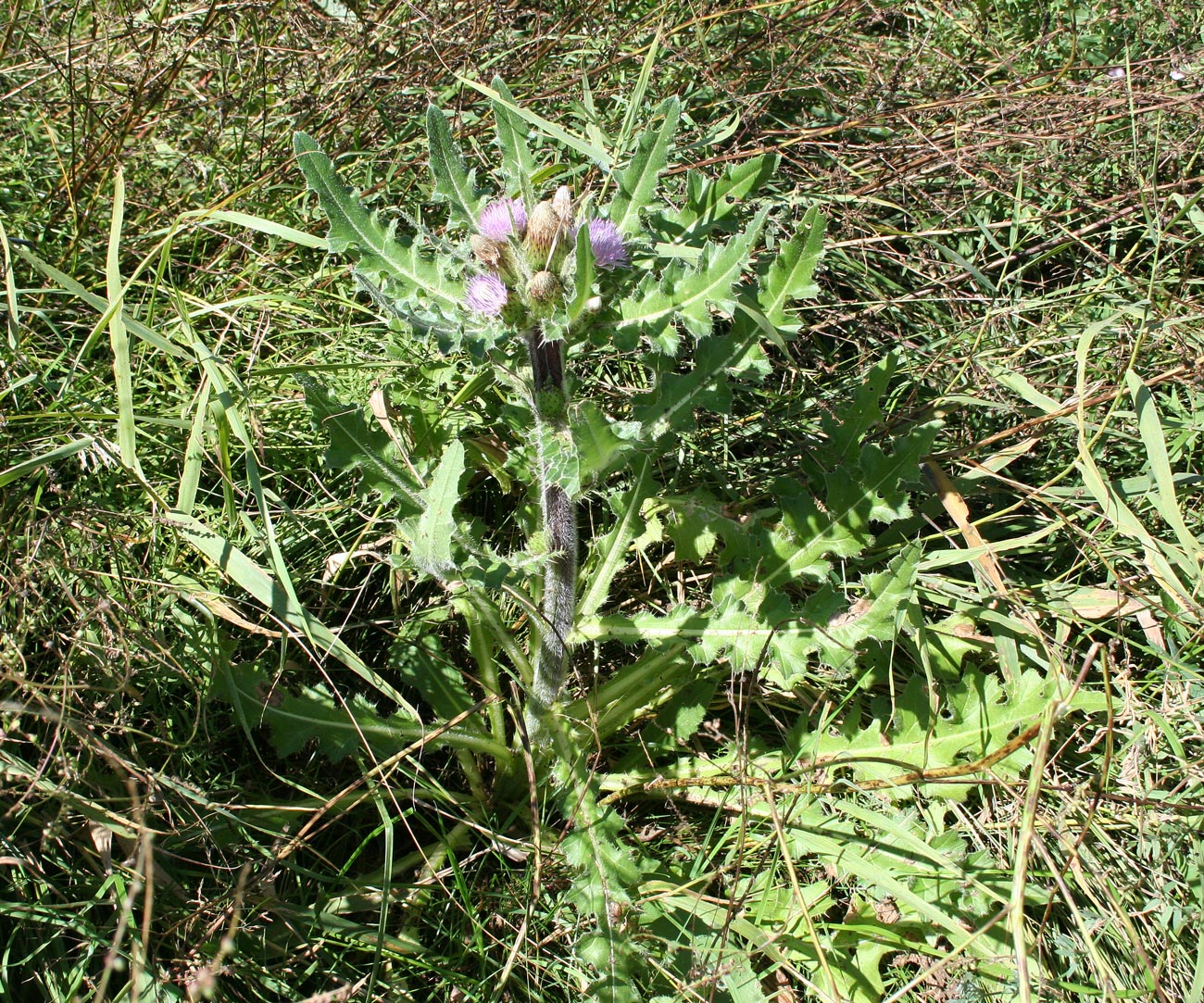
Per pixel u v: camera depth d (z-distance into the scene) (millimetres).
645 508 3135
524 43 4293
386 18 4234
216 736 2742
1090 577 3396
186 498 2730
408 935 2572
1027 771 2820
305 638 2998
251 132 4047
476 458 3299
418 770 2768
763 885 2695
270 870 2439
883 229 4090
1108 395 3338
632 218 2664
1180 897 2615
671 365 2775
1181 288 3887
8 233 3400
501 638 2838
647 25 4484
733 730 3160
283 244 3783
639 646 3283
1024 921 2607
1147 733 2854
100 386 3227
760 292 2654
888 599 2715
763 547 3020
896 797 2867
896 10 4754
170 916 2402
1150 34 4797
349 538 3213
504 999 2520
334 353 3541
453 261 2590
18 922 2373
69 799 2330
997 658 3146
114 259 2871
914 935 2678
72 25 3865
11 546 2703
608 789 2971
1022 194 4121
